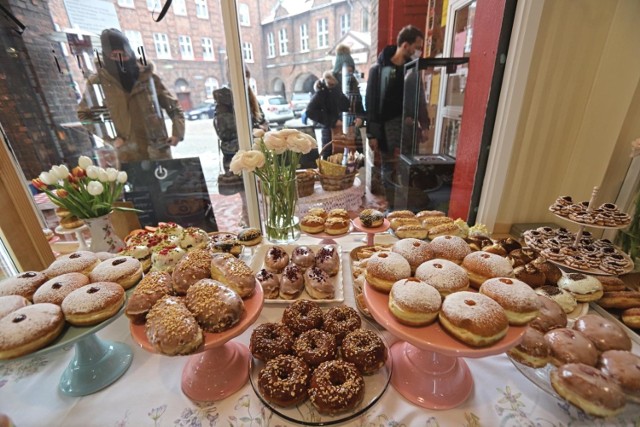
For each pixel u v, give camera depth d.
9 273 0.99
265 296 0.82
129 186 1.40
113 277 0.63
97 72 1.44
